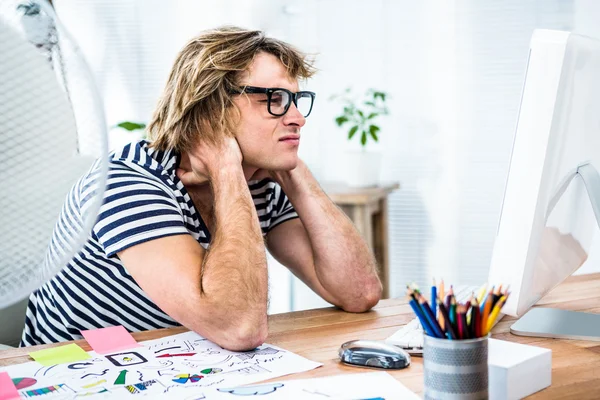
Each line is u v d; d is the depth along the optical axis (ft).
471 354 2.39
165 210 3.77
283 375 2.91
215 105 3.97
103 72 11.57
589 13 9.96
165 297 3.51
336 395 2.62
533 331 3.51
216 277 3.42
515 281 3.24
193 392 2.70
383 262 10.36
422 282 11.17
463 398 2.39
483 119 10.62
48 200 2.22
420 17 10.75
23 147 2.15
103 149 2.29
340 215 4.53
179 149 4.14
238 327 3.30
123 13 11.45
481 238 10.81
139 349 3.34
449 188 10.89
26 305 4.82
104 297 4.17
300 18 11.19
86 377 2.92
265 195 4.75
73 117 2.20
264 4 11.19
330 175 11.43
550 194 3.22
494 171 10.66
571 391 2.71
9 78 2.09
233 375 2.92
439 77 10.75
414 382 2.79
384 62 10.98
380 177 11.21
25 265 2.23
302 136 11.46
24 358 3.23
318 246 4.40
